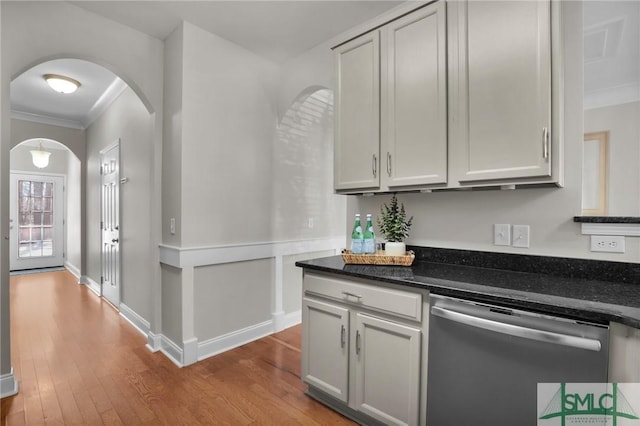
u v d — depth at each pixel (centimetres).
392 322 156
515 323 120
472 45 154
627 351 101
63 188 670
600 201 152
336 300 179
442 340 139
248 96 287
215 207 262
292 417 183
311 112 345
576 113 152
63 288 481
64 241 670
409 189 179
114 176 387
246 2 221
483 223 180
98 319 344
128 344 280
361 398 168
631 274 139
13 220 613
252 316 293
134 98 329
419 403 147
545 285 139
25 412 185
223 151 267
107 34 237
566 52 153
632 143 147
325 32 259
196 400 198
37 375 226
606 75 151
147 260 301
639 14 147
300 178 334
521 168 141
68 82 345
